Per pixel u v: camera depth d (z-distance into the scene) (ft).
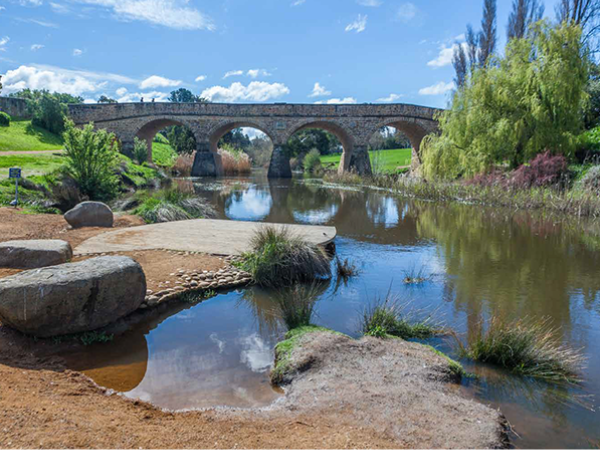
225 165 137.18
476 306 19.07
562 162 57.82
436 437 8.71
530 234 36.76
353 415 9.52
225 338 14.84
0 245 19.29
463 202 59.62
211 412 9.84
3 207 37.09
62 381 11.00
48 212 41.11
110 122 120.47
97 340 14.05
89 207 31.63
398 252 29.71
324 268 22.85
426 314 17.80
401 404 10.05
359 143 122.01
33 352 12.62
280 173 124.06
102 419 8.94
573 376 12.66
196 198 45.65
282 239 23.03
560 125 60.18
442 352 13.91
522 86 63.05
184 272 20.54
